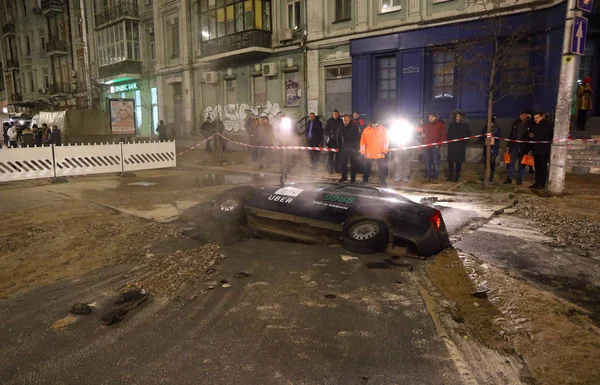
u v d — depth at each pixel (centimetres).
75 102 3522
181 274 467
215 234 624
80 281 459
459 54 1218
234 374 290
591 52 1348
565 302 411
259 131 1455
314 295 418
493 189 985
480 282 457
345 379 284
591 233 638
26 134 2212
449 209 810
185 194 991
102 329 354
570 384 281
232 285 441
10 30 4319
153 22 2772
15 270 496
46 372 295
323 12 1842
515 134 1019
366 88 1739
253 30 1991
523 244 596
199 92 2502
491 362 306
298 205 603
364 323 362
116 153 1406
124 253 544
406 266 501
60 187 1148
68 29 3553
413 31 1582
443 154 1481
